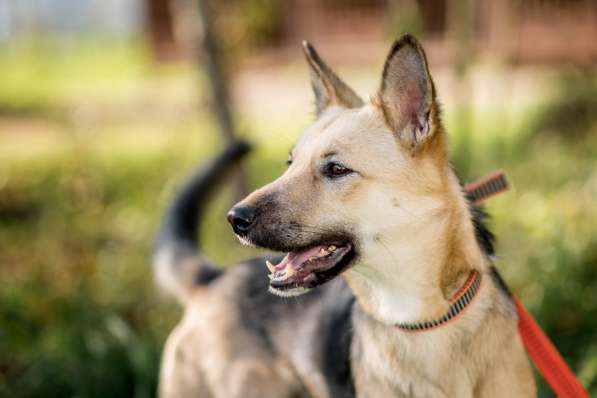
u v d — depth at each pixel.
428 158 3.44
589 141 8.76
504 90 11.43
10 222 8.57
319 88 4.03
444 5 15.44
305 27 17.89
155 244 4.95
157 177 9.66
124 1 34.84
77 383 5.14
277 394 4.15
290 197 3.49
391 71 3.43
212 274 4.69
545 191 7.71
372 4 17.22
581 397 3.62
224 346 4.28
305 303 4.16
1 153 12.16
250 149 5.11
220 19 8.28
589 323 5.20
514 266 5.97
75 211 8.22
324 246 3.50
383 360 3.58
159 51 19.73
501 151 8.69
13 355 5.41
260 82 16.50
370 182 3.44
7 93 20.00
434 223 3.42
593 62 12.27
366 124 3.54
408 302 3.51
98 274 6.63
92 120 10.48
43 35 29.58
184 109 10.35
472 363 3.48
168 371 4.52
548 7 13.38
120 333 5.36
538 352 3.71
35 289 6.34
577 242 6.09
